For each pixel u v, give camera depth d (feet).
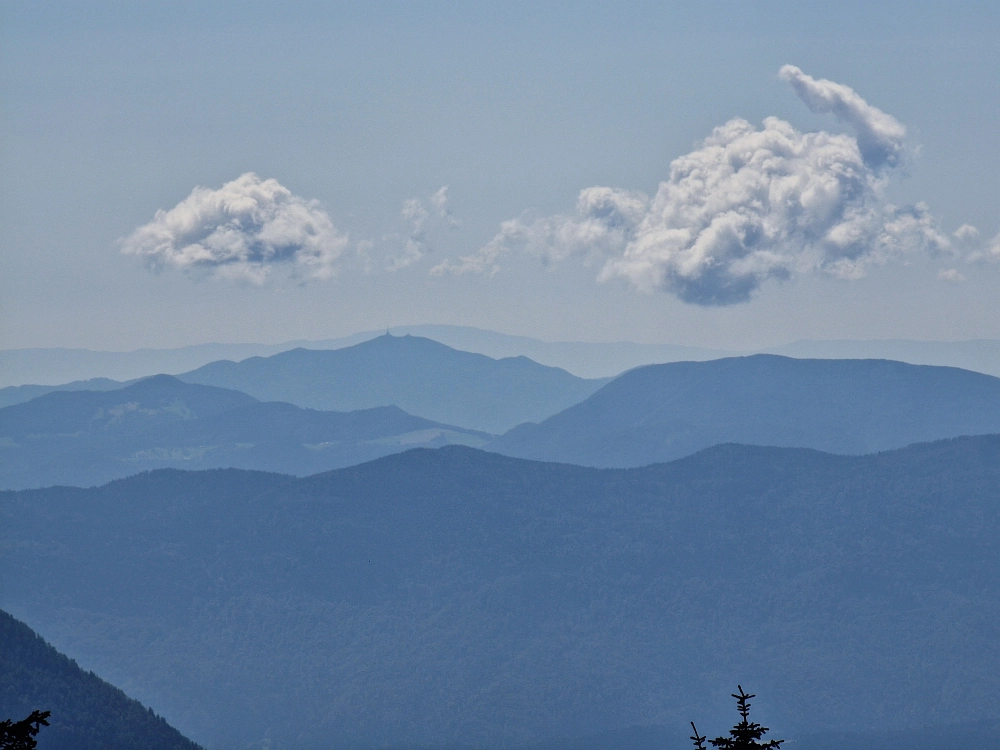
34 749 493.36
